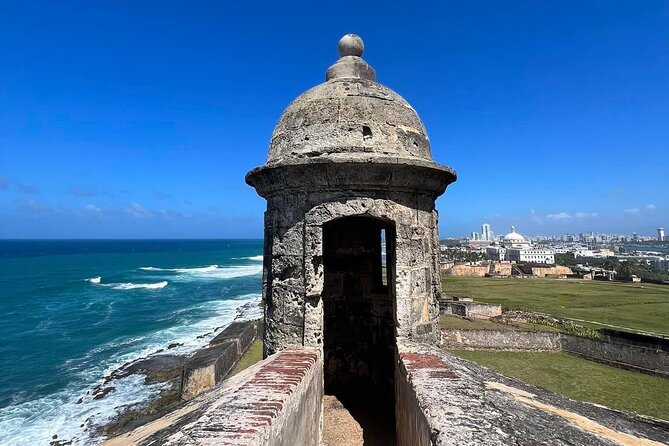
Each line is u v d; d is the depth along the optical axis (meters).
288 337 5.71
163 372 21.64
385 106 6.09
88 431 15.46
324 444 5.89
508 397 3.36
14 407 17.69
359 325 8.93
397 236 5.75
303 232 5.70
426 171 5.74
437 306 6.38
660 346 20.11
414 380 3.69
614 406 14.85
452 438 2.44
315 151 5.70
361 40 6.88
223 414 2.94
